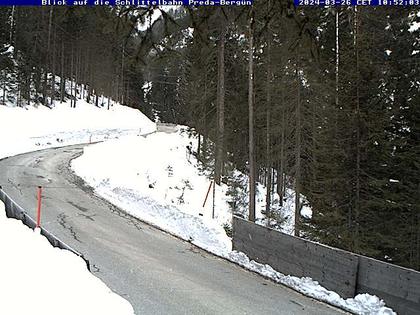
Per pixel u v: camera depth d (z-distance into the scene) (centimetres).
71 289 663
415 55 1739
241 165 3133
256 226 1138
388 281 800
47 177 2130
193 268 1004
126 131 5503
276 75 2152
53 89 5319
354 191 1619
